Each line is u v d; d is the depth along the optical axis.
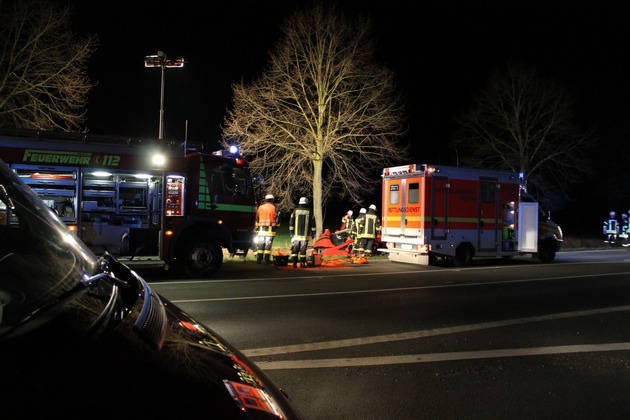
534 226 16.44
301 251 14.19
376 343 6.25
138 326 1.63
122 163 10.73
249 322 7.21
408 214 15.17
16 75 17.08
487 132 29.52
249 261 15.57
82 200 10.55
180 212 11.53
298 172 21.11
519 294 10.04
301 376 5.01
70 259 1.89
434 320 7.57
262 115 19.94
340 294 9.65
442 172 14.84
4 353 1.20
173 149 11.32
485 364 5.50
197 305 8.35
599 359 5.73
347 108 20.39
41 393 1.16
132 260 10.98
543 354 5.90
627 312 8.35
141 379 1.39
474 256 15.43
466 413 4.20
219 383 1.57
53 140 10.38
